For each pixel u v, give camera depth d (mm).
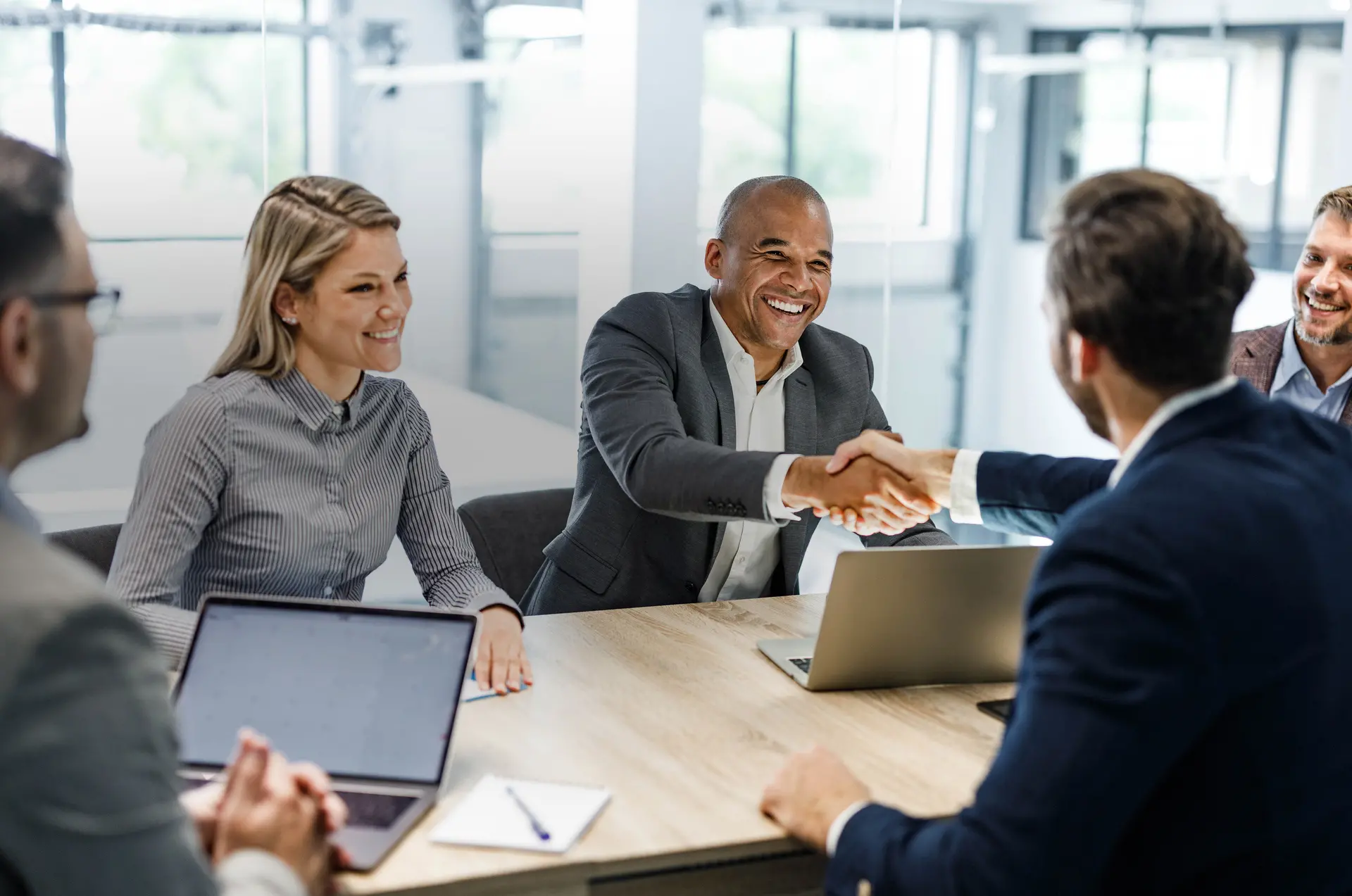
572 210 5547
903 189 6312
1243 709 1136
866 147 6082
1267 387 2873
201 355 4664
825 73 5887
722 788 1526
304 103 4848
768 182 2371
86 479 4469
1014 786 1146
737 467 2014
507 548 2559
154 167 4516
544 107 5402
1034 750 1143
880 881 1268
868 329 6406
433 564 2197
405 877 1286
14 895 939
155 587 1870
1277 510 1156
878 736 1707
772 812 1440
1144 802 1160
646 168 5484
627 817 1441
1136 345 1199
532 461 5746
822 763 1457
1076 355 1245
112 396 4500
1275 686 1134
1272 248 5590
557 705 1778
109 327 1076
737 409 2453
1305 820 1161
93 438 4465
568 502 2641
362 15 4930
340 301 1954
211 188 4625
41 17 4277
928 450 1885
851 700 1836
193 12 4527
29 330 1000
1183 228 1183
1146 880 1178
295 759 1486
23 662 900
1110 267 1190
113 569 1908
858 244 6242
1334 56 5305
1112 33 6133
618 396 2256
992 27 6320
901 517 1937
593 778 1544
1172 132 6008
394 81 5055
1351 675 1170
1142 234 1183
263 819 1210
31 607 914
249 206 4707
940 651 1870
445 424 5562
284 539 1996
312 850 1232
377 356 1995
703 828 1421
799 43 5797
